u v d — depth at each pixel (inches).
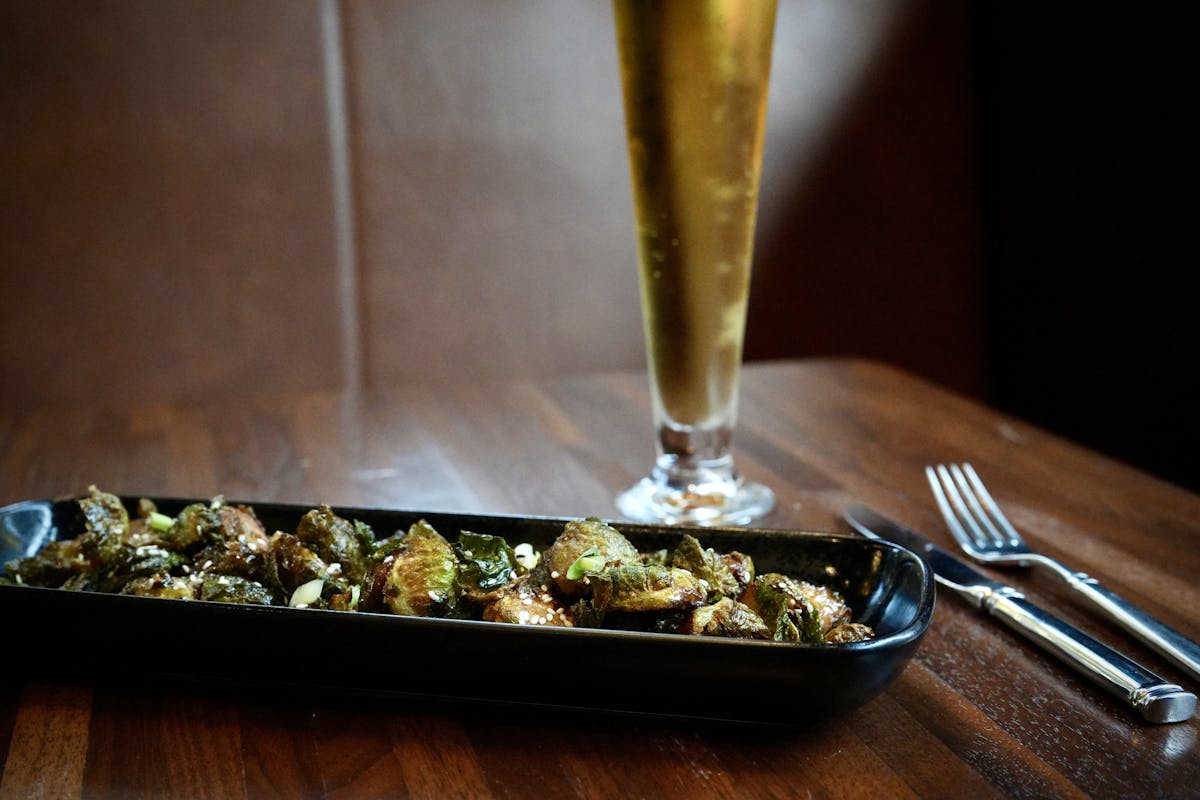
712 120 27.9
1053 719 22.9
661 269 29.6
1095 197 63.2
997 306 71.6
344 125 59.6
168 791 21.7
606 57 62.5
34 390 58.3
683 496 31.8
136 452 36.8
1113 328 63.5
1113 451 64.7
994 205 70.1
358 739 22.7
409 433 38.0
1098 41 61.2
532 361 65.0
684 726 22.8
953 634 25.6
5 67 55.0
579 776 21.8
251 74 57.8
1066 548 29.5
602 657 22.0
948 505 31.8
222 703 23.6
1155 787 21.3
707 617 22.5
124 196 57.6
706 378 30.8
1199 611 26.6
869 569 25.0
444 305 63.0
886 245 69.4
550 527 25.8
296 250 60.3
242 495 33.6
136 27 56.1
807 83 66.2
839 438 37.0
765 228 67.4
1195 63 56.1
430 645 22.4
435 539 24.0
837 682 21.5
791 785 21.5
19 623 23.6
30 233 56.8
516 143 62.2
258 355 60.9
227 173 58.5
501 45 60.9
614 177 64.0
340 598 24.0
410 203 61.3
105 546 25.9
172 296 59.2
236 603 23.2
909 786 21.4
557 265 64.2
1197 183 56.9
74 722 23.2
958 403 39.6
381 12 58.9
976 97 69.0
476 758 22.2
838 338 70.0
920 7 67.1
